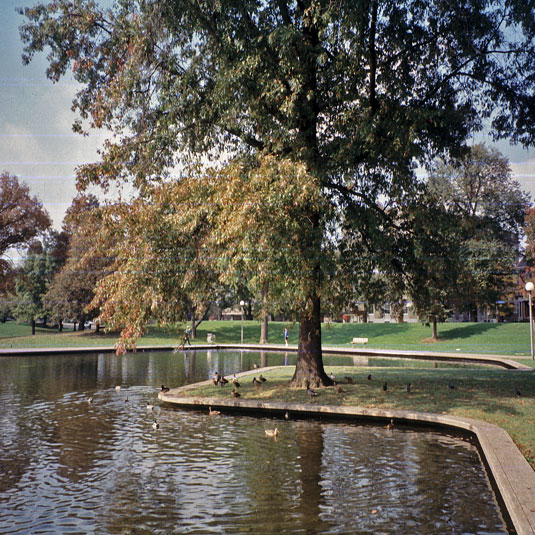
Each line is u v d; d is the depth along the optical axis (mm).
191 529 7145
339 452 11266
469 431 12602
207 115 17578
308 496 8438
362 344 49375
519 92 17891
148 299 14859
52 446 11883
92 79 18359
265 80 15383
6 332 67688
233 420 15031
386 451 11328
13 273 55344
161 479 9391
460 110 17688
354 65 16016
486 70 17703
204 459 10727
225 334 60938
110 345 48094
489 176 31875
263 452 11281
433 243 18547
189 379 24781
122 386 22312
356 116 16250
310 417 15266
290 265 13984
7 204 41344
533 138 18469
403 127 15500
